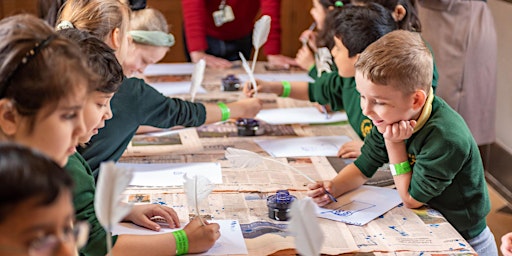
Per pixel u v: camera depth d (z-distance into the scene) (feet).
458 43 11.32
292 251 5.60
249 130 8.38
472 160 6.59
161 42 8.46
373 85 6.23
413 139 6.48
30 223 2.98
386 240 5.83
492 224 11.75
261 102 8.80
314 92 9.21
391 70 6.12
